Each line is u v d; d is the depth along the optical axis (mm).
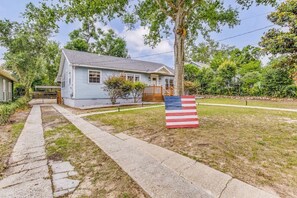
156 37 8656
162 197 1948
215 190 2029
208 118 6344
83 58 13820
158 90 15820
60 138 4414
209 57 32656
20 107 11406
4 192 2104
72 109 11094
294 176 2268
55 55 20156
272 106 10117
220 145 3477
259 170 2449
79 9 5676
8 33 15102
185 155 3084
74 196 2014
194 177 2346
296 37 10469
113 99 12398
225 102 13164
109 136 4535
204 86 19859
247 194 1918
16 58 14773
